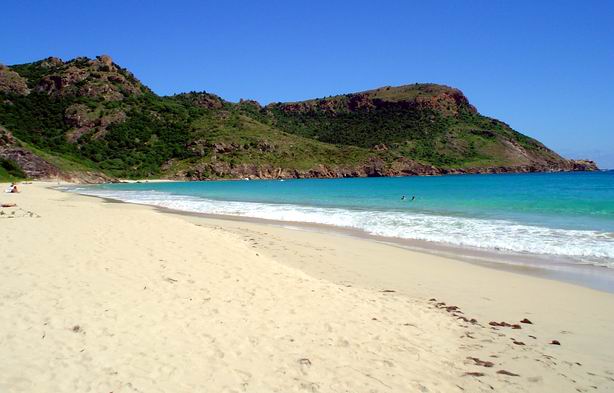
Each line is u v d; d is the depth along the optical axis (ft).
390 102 596.29
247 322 20.84
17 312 20.24
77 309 20.99
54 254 31.58
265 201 115.44
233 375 15.75
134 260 31.12
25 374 14.99
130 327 19.30
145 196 140.97
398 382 15.98
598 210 74.13
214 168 347.77
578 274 34.30
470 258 40.65
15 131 336.70
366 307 24.32
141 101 444.55
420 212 78.89
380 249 44.47
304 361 17.10
